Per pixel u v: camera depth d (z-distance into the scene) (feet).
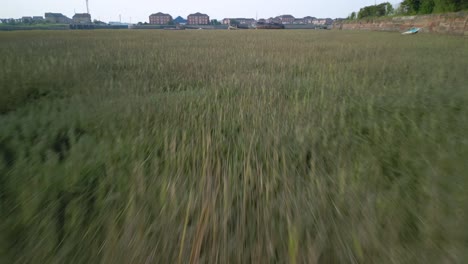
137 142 7.50
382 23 111.34
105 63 21.08
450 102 10.43
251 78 16.61
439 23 67.97
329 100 11.60
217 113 10.22
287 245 4.05
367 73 17.38
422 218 4.55
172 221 4.54
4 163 6.32
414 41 44.52
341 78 16.15
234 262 3.82
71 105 10.53
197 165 6.48
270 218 4.63
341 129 8.68
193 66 21.18
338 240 4.15
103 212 4.86
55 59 20.59
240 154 7.20
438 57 24.04
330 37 66.03
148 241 4.14
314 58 25.79
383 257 3.84
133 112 9.77
